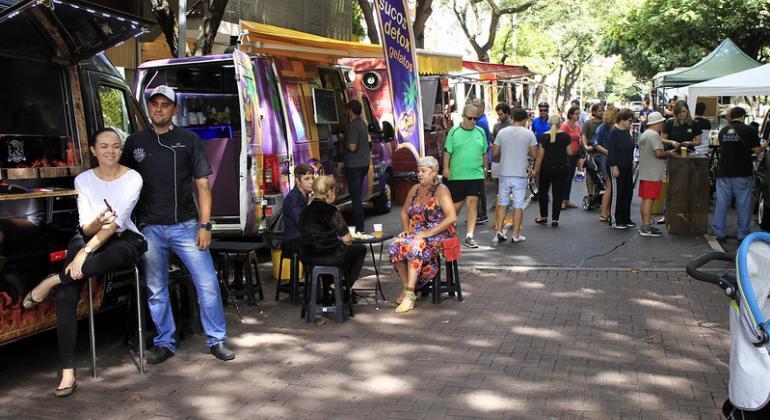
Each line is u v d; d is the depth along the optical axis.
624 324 6.90
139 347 6.00
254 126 9.01
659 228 12.06
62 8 5.52
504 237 10.95
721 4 28.06
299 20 21.06
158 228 6.04
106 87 6.87
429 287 8.06
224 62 9.41
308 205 7.22
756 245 4.19
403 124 10.48
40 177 5.80
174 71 9.91
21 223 5.46
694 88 14.95
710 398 5.16
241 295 7.93
